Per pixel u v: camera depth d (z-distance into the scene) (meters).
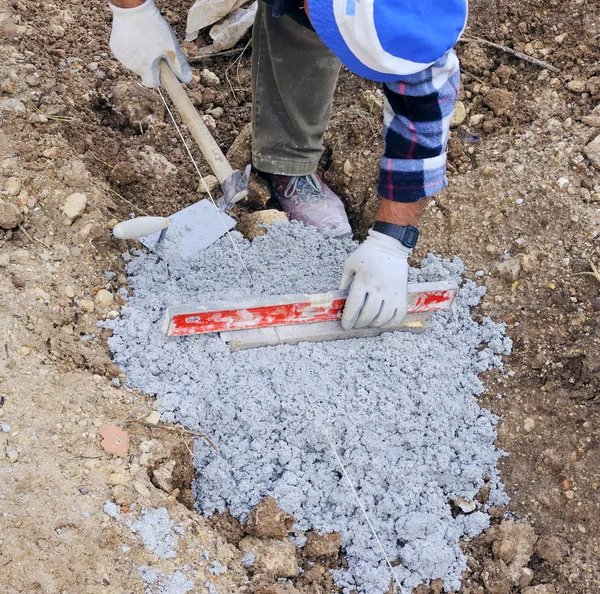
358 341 2.48
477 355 2.60
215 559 2.00
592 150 2.87
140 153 2.91
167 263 2.64
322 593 2.11
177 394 2.26
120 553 1.89
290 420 2.27
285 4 1.95
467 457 2.38
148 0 2.29
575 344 2.52
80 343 2.30
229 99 3.36
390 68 1.77
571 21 3.36
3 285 2.30
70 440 2.04
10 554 1.78
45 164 2.64
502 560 2.21
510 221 2.80
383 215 2.28
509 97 3.16
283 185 2.96
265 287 2.61
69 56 3.15
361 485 2.25
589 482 2.31
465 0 1.78
